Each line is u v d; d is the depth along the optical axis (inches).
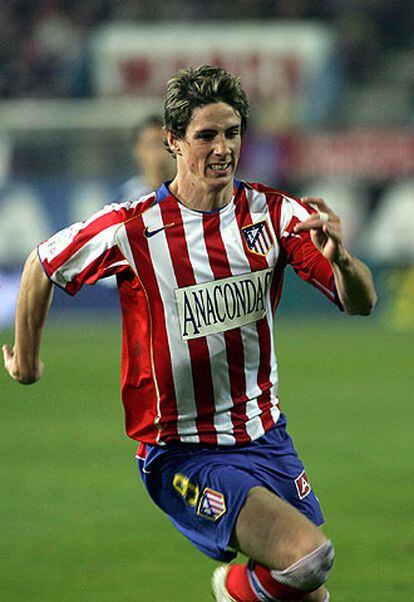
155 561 967.6
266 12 3786.9
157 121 1091.9
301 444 1492.4
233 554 636.1
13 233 3137.3
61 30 3703.3
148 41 3486.7
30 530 1074.7
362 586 885.8
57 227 3127.5
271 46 3467.0
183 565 954.7
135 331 652.7
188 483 639.1
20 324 661.9
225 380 647.8
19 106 3356.3
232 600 634.8
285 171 3090.6
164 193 650.2
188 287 642.2
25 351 668.1
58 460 1405.0
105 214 648.4
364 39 3735.2
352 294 617.6
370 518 1107.3
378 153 3070.9
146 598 858.1
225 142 620.7
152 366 647.1
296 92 3472.0
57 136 3299.7
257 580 618.8
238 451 650.2
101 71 3511.3
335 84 3518.7
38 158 3277.6
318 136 3083.2
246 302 647.8
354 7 3818.9
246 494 608.7
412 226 3058.6
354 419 1673.2
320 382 2027.6
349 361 2297.0
